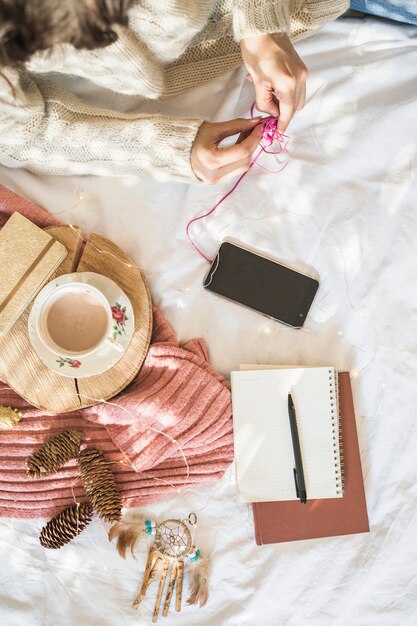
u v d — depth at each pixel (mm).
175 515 855
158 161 831
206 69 926
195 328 888
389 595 849
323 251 904
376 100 942
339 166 925
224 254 894
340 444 854
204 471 854
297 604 845
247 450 840
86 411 854
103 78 769
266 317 891
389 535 855
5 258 823
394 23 977
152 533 849
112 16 478
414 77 955
